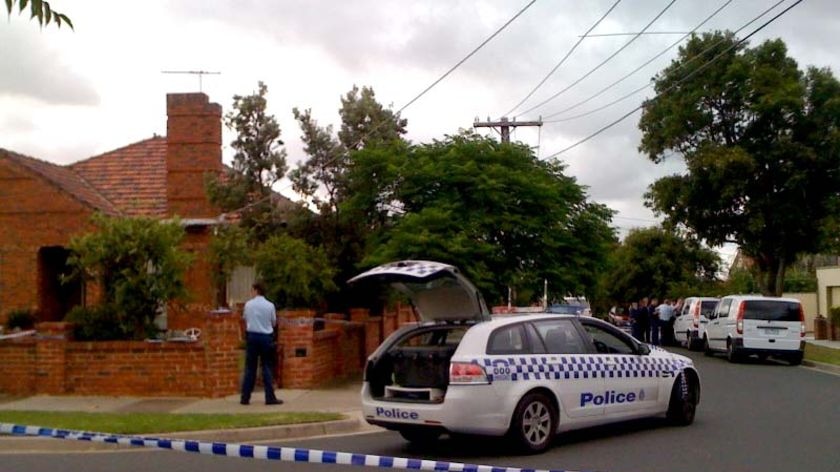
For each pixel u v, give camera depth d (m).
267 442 11.62
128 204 24.34
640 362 12.14
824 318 37.19
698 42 31.42
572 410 11.06
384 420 10.70
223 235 20.95
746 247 32.69
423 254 17.58
